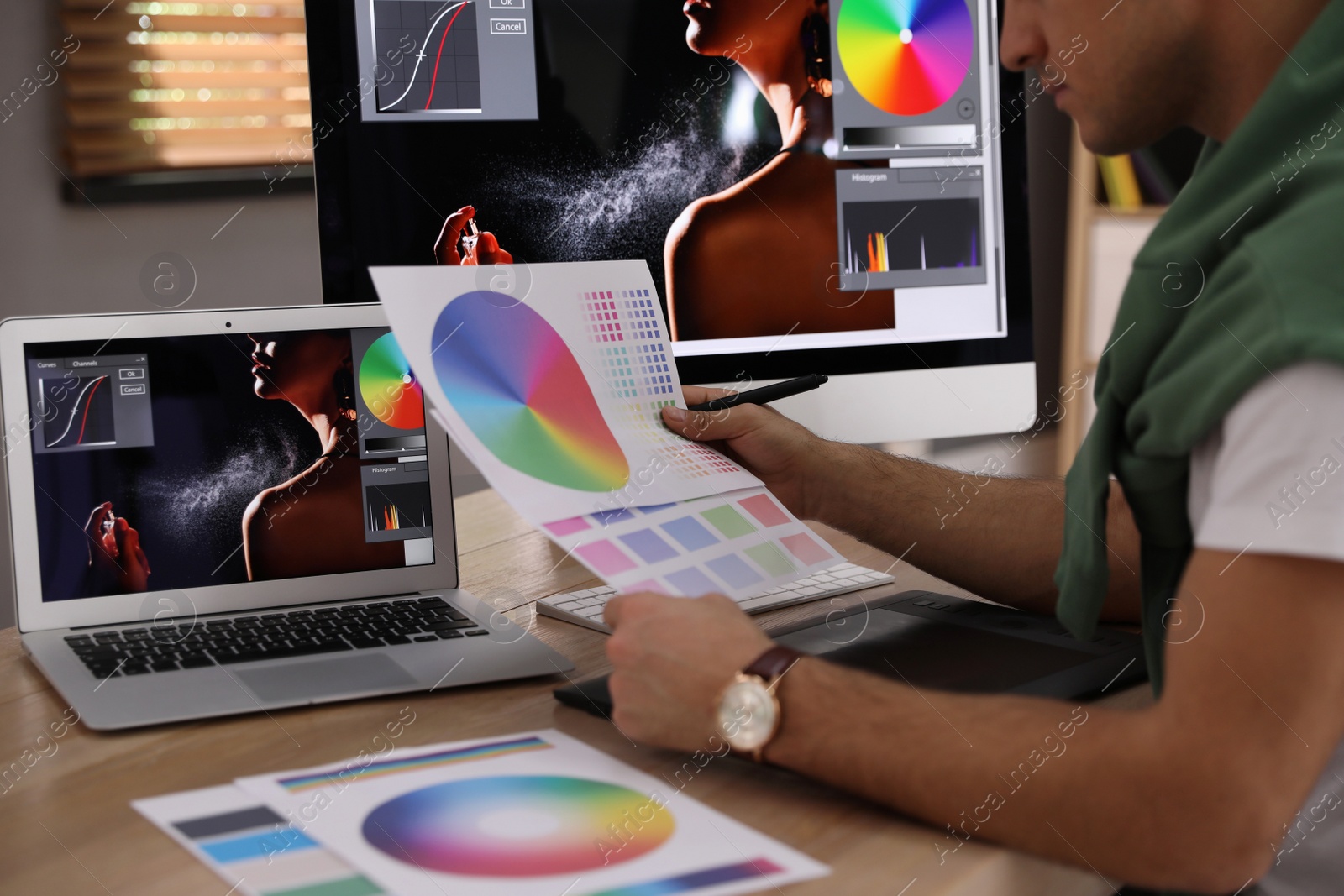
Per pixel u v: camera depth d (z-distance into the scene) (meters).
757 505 0.69
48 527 0.70
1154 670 0.56
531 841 0.42
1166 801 0.41
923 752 0.44
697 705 0.48
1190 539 0.52
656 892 0.38
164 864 0.40
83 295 1.82
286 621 0.71
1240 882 0.42
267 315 0.75
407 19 0.85
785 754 0.47
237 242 1.90
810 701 0.46
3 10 1.68
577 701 0.57
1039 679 0.58
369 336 0.77
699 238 0.92
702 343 0.92
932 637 0.66
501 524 1.12
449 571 0.79
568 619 0.77
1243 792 0.40
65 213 1.78
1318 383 0.40
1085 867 0.42
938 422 0.99
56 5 1.71
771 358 0.94
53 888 0.38
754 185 0.93
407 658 0.64
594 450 0.67
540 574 0.91
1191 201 0.51
